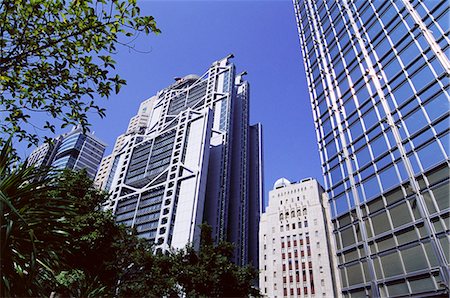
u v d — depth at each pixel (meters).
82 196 15.20
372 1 30.42
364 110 27.02
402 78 23.73
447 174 17.66
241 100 152.12
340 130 29.48
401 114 22.69
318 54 38.41
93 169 136.25
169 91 153.75
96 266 14.48
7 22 5.51
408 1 25.56
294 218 82.19
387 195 21.62
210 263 16.34
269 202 90.12
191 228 77.56
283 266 75.69
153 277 16.52
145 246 18.77
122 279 16.55
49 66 6.04
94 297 10.23
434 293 16.22
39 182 5.08
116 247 15.84
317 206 80.81
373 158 24.11
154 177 102.19
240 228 112.75
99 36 6.06
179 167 95.88
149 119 145.00
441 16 21.78
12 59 5.61
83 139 138.50
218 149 118.38
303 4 47.47
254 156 144.25
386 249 20.23
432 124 19.81
